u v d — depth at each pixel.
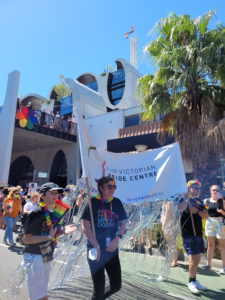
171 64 8.83
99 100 26.84
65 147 23.88
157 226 5.78
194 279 3.73
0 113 19.14
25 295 3.48
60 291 3.61
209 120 8.49
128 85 34.19
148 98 9.76
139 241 5.59
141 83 10.27
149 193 3.61
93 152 3.51
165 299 3.39
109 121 21.16
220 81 8.70
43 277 2.49
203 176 8.59
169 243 4.28
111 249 2.49
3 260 5.18
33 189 12.35
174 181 3.60
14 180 28.98
